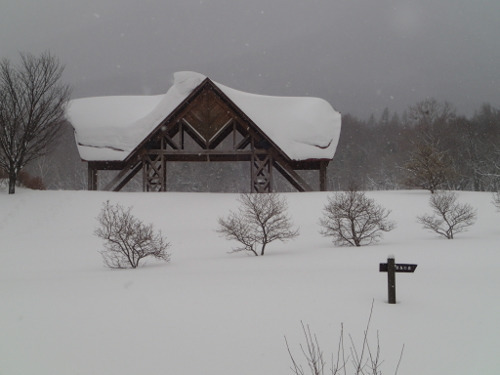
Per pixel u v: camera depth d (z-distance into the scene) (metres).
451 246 15.71
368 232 20.20
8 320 7.46
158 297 8.84
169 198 29.28
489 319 6.93
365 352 5.75
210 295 8.88
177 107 31.06
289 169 32.91
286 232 19.34
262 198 19.42
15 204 26.84
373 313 7.38
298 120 34.62
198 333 6.57
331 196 28.78
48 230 23.53
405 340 6.13
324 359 5.57
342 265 12.70
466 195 30.42
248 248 18.41
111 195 29.39
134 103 37.31
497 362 5.36
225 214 26.06
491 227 21.44
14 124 28.69
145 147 32.56
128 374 5.27
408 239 18.91
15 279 12.12
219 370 5.33
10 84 29.12
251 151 32.41
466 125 74.38
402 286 9.35
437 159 33.44
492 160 58.72
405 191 33.47
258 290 9.23
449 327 6.62
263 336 6.40
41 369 5.45
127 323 7.12
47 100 29.95
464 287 9.09
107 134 33.75
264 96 36.50
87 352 5.94
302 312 7.51
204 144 38.19
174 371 5.32
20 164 29.20
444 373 5.11
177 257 16.55
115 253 17.58
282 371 5.28
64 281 11.26
